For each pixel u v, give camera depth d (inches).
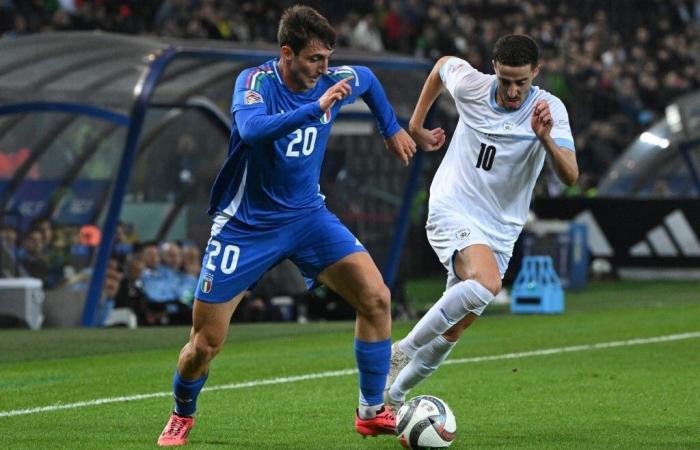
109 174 2317.9
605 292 2785.4
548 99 1035.9
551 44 3826.3
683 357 1565.0
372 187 2637.8
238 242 919.0
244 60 2236.7
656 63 4099.4
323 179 2564.0
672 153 3331.7
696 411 1146.7
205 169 2581.2
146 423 1082.1
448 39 3476.9
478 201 1055.6
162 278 2230.6
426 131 1092.5
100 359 1576.0
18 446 965.2
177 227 2554.1
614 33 4244.6
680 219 3070.9
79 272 2174.0
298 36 888.9
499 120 1040.2
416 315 2404.0
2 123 2290.8
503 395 1250.6
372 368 949.2
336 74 943.0
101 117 2107.5
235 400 1219.2
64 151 2311.8
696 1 4534.9
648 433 1031.0
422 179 3149.6
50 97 2119.8
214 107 2491.4
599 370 1443.2
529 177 1053.8
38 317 2091.5
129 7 3129.9
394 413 1007.0
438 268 3292.3
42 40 2225.6
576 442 987.9
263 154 903.1
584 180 3486.7
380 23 3437.5
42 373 1434.5
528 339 1790.1
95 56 2166.6
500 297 2642.7
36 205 2298.2
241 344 1749.5
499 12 4037.9
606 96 3725.4
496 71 1011.3
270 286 2367.1
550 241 2842.0
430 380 1360.7
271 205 919.7
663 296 2659.9
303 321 2321.6
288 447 963.3
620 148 3683.6
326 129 927.0
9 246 2171.5
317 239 932.6
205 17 2997.0
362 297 934.4
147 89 2105.1
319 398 1233.4
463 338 1809.8
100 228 2180.1
